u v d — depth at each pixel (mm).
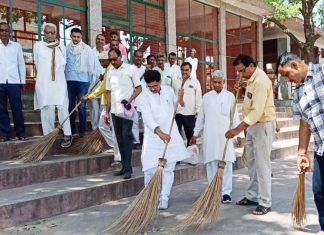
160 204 5078
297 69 3684
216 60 14961
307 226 4375
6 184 5020
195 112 7273
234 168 7906
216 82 5430
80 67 6820
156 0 12133
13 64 6293
